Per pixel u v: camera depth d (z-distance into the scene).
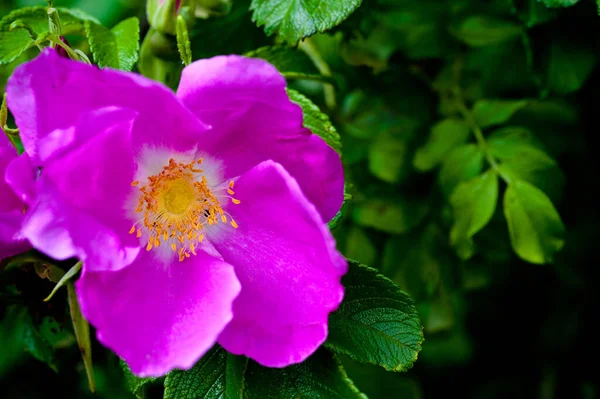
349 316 0.37
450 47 0.47
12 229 0.35
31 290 0.39
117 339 0.35
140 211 0.37
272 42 0.43
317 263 0.36
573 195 0.48
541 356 0.54
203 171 0.38
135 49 0.39
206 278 0.37
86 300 0.34
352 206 0.48
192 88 0.35
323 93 0.47
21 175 0.35
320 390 0.37
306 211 0.34
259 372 0.37
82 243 0.34
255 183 0.37
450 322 0.50
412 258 0.47
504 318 0.53
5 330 0.47
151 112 0.36
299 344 0.36
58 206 0.34
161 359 0.35
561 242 0.43
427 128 0.47
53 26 0.37
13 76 0.34
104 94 0.35
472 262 0.47
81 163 0.35
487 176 0.44
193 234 0.37
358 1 0.39
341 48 0.46
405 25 0.47
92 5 0.49
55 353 0.43
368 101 0.47
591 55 0.43
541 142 0.46
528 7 0.42
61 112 0.34
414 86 0.47
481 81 0.47
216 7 0.42
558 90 0.43
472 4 0.46
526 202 0.43
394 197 0.47
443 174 0.45
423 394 0.56
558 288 0.51
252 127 0.36
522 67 0.46
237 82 0.35
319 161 0.36
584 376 0.53
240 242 0.37
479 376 0.55
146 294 0.36
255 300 0.36
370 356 0.37
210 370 0.37
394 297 0.37
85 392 0.50
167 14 0.40
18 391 0.50
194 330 0.36
